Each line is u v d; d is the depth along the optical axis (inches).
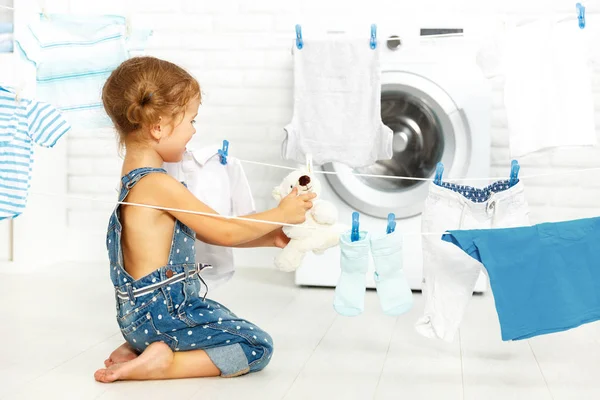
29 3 115.9
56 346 80.5
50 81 75.1
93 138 131.6
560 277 63.6
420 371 74.3
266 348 71.3
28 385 67.7
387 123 111.8
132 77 68.4
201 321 69.8
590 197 121.0
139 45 78.6
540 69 73.9
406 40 109.7
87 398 64.4
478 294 111.3
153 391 66.4
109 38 75.9
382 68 109.3
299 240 72.8
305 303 103.7
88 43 75.6
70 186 132.9
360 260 66.5
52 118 64.4
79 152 132.1
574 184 121.1
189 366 69.9
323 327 90.8
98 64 75.7
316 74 85.9
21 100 63.3
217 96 127.5
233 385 68.6
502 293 62.4
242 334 70.4
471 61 108.8
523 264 63.0
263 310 99.3
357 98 85.7
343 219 112.8
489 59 75.4
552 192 121.6
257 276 122.1
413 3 122.6
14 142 62.5
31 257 123.7
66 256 133.8
